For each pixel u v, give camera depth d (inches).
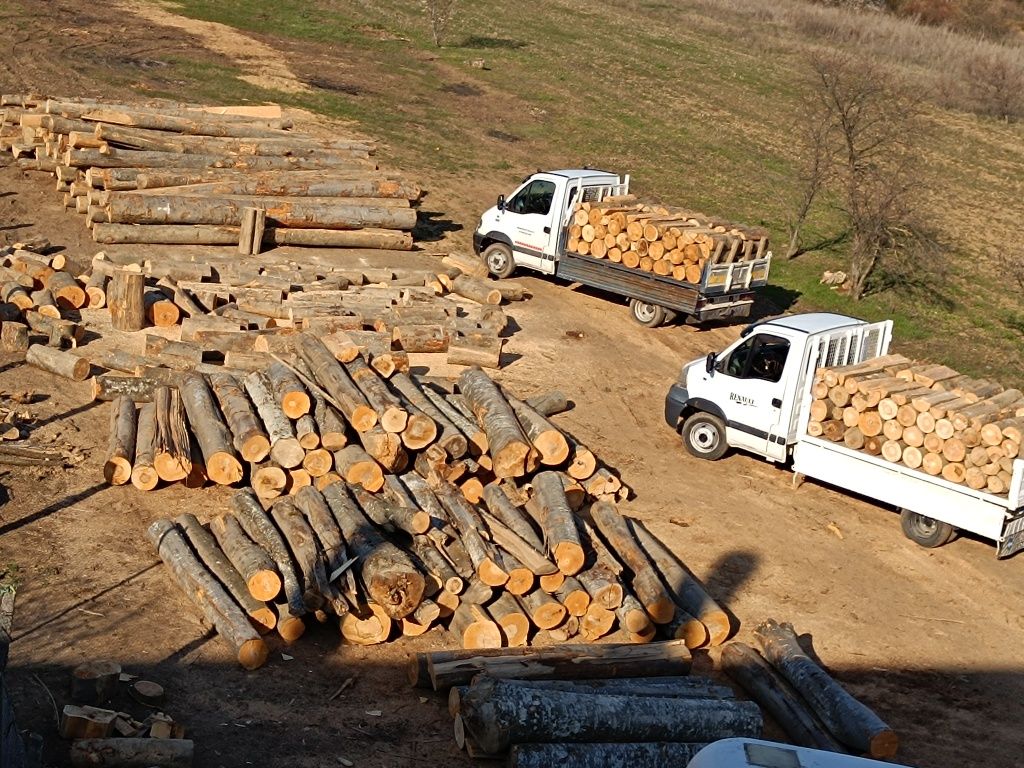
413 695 414.9
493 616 443.2
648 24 2146.9
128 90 1224.2
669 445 666.8
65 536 479.8
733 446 638.5
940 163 1473.9
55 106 937.5
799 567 542.3
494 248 918.4
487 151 1304.1
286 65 1493.6
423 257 938.7
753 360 620.1
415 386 575.2
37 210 879.7
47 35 1395.2
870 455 574.6
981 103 1792.6
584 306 888.9
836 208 1240.2
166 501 517.3
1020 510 540.7
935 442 546.3
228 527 470.3
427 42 1763.0
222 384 565.3
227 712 388.2
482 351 709.3
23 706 369.4
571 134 1432.1
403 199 959.0
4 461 527.2
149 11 1626.5
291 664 423.5
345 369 570.6
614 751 365.1
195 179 900.0
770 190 1302.9
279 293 741.3
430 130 1342.3
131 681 391.5
